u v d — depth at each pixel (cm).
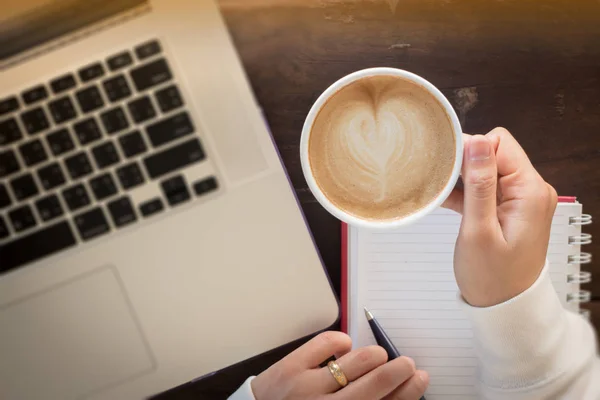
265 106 60
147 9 55
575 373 54
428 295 60
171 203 56
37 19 55
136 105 55
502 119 61
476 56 60
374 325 58
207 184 56
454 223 59
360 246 59
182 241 56
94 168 55
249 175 56
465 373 60
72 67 55
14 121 55
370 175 51
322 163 52
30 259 56
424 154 51
